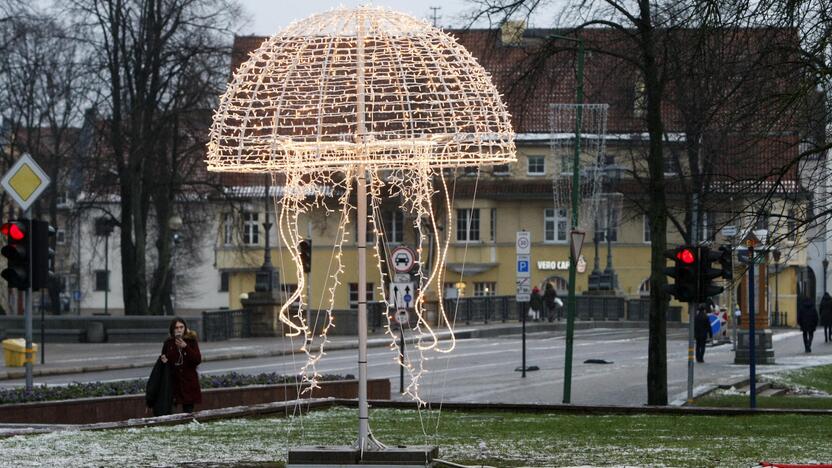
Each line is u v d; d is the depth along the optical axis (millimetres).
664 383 30219
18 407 22578
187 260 97688
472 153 12555
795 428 20188
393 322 69188
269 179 82000
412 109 12344
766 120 22219
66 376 41531
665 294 30250
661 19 28031
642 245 101000
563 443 17266
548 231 100500
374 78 12289
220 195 64625
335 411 23484
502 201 100312
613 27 29875
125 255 63781
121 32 61125
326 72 12109
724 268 28203
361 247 12766
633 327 80000
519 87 30062
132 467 14562
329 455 12633
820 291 104562
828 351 56906
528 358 50125
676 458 15398
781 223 23875
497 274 99875
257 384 28234
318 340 61500
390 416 22453
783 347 60594
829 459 15328
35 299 110375
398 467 12602
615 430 19562
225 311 63906
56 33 62656
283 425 20094
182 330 22609
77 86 63281
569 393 31312
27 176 25531
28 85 68562
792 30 21109
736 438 18203
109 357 49625
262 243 100375
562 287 100500
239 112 12344
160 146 61719
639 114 49219
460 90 12312
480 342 62031
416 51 12227
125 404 24562
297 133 12742
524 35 32906
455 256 99375
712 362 47844
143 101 61000
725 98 22516
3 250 25234
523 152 99250
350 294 97125
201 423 20375
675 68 25531
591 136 53219
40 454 15719
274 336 66188
